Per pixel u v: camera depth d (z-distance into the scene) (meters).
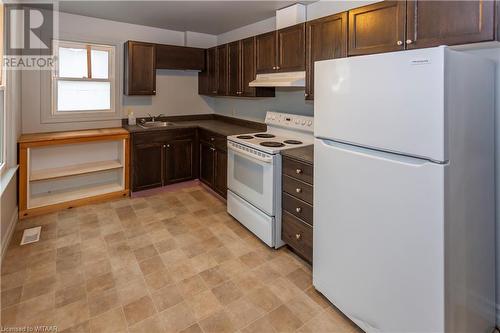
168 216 3.40
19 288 2.09
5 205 2.61
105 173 4.21
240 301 2.01
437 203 1.29
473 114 1.47
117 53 4.10
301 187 2.38
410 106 1.34
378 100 1.48
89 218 3.30
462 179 1.41
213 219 3.33
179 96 4.76
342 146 1.75
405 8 1.88
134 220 3.28
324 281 1.97
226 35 4.55
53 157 3.81
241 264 2.45
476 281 1.60
